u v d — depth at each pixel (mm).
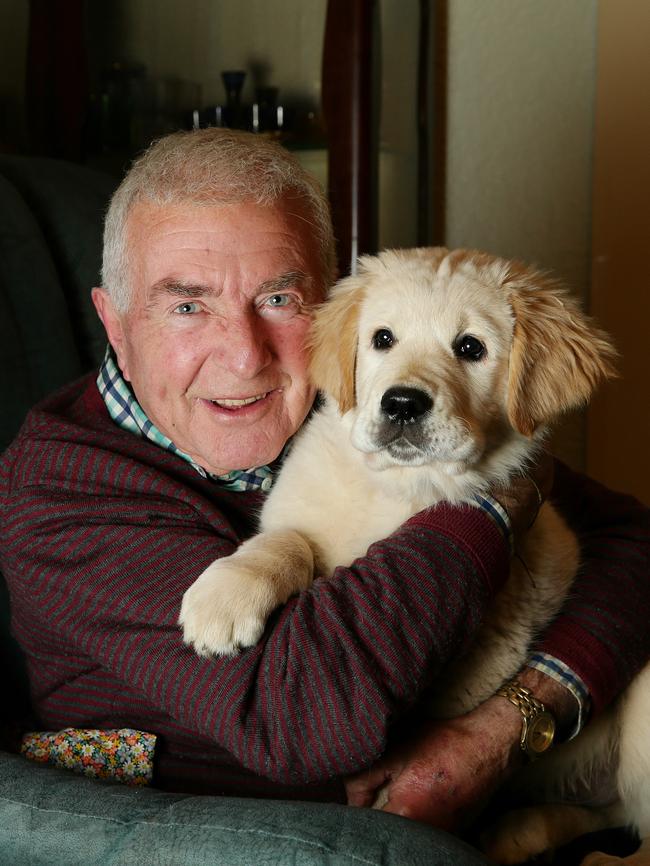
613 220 3432
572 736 1576
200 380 1598
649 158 3254
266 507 1694
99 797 1197
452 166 3752
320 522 1622
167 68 2922
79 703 1576
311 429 1750
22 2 2869
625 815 1791
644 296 3287
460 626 1314
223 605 1305
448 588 1311
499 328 1635
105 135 2941
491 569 1367
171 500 1525
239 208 1585
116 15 2895
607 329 3475
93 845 1129
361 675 1235
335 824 1071
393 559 1323
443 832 1094
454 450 1500
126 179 1659
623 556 1737
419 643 1271
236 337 1583
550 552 1707
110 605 1407
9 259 1964
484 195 3756
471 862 1036
